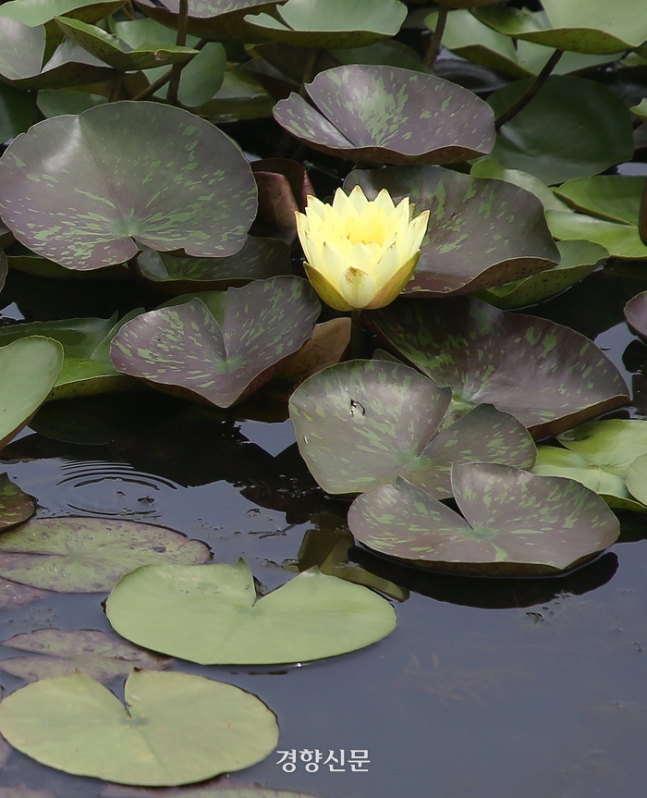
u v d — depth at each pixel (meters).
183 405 4.21
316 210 4.19
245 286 4.25
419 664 3.97
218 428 4.19
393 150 4.30
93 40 4.29
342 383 4.16
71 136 4.27
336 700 3.95
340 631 3.99
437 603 4.02
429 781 3.91
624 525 4.10
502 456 4.13
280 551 4.06
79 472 4.12
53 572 4.02
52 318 4.32
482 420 4.15
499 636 4.00
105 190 4.27
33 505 4.08
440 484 4.11
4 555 4.03
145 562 4.04
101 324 4.27
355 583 4.04
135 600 4.00
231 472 4.14
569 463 4.14
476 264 4.29
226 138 4.29
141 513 4.09
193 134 4.29
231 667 3.96
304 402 4.14
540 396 4.21
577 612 4.02
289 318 4.22
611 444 4.17
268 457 4.16
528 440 4.14
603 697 3.96
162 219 4.26
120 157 4.28
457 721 3.94
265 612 4.00
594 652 3.99
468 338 4.25
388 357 4.23
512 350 4.24
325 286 4.16
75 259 4.20
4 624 3.98
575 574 4.05
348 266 4.14
